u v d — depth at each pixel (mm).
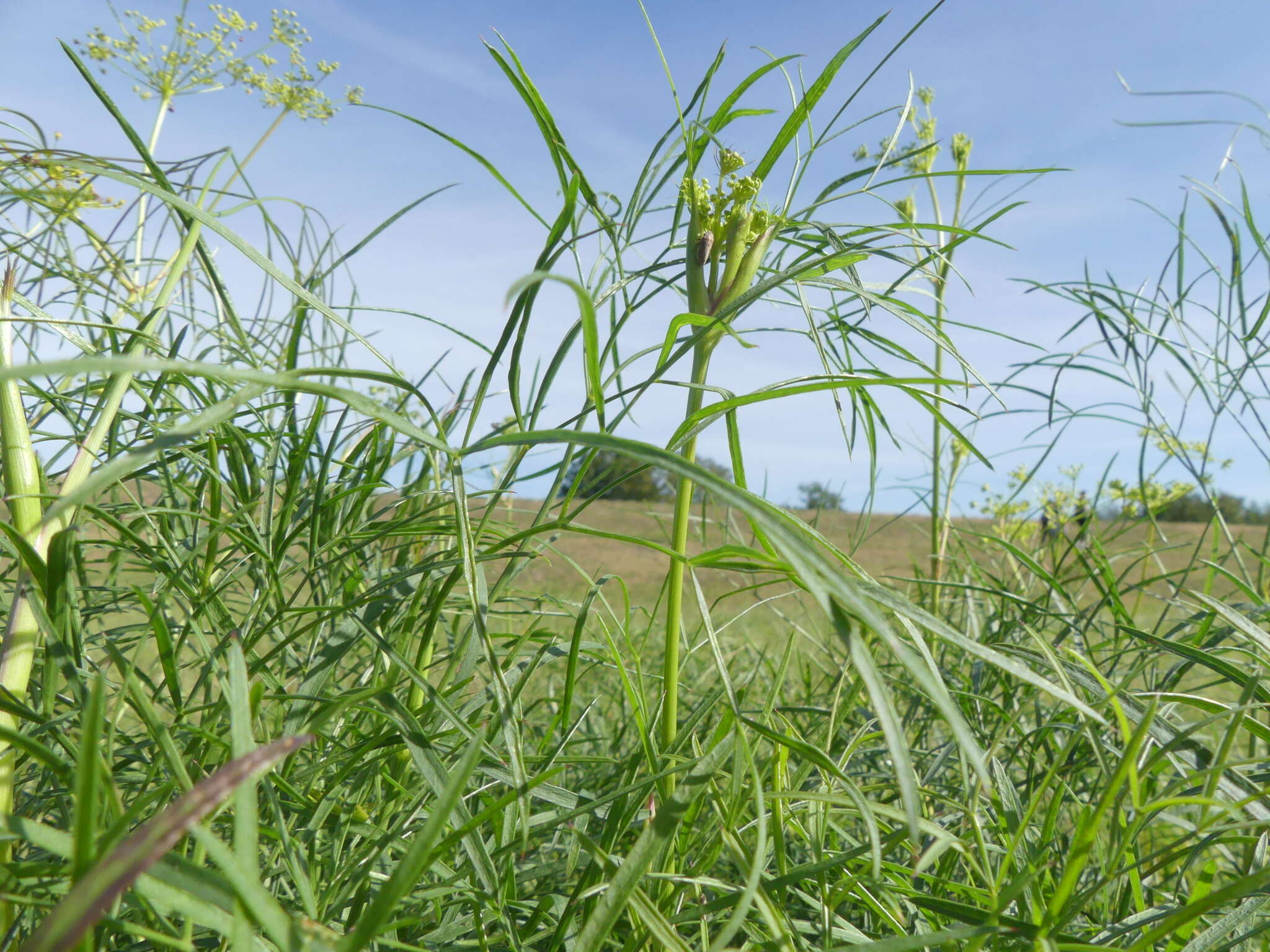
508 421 1014
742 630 2275
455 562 882
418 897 689
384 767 858
